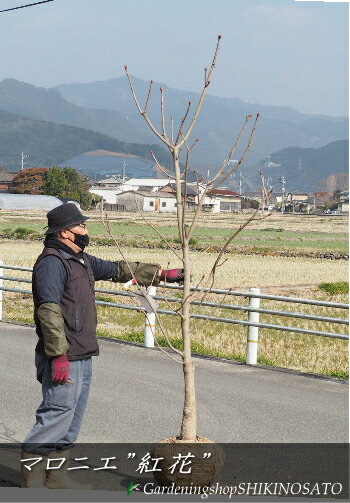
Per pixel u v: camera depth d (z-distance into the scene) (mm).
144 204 180375
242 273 36906
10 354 11789
